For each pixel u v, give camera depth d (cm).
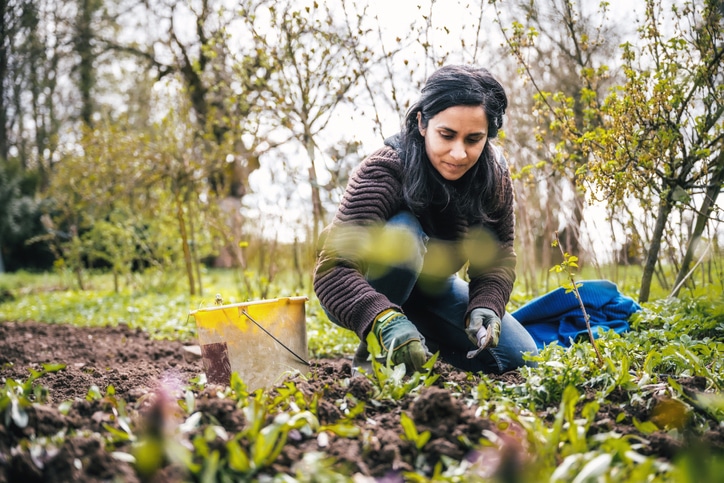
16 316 736
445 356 312
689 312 341
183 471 156
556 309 331
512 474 149
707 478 138
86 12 1502
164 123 783
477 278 286
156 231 905
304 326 271
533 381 226
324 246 263
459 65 254
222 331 254
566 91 550
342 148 526
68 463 158
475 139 245
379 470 165
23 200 1680
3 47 1262
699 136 351
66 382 300
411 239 260
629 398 219
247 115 612
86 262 1405
